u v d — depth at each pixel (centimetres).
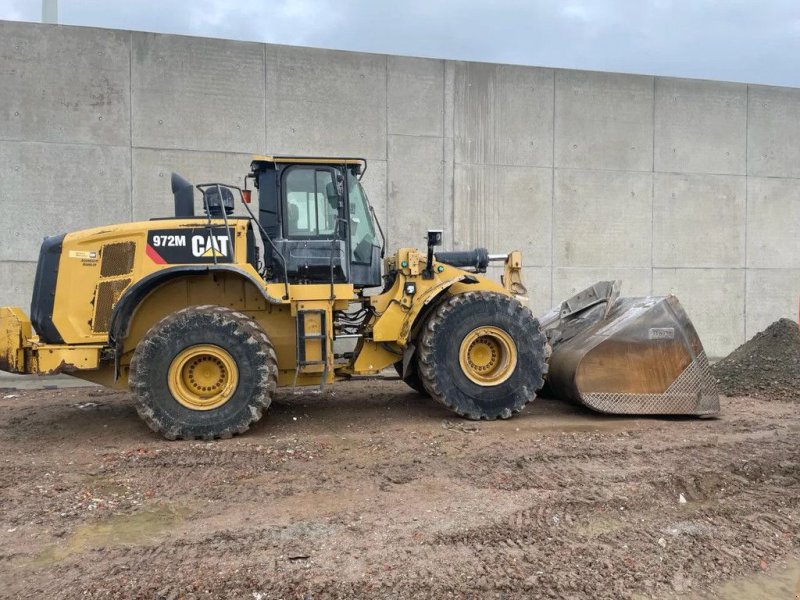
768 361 759
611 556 299
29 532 315
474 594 259
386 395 703
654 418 579
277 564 279
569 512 346
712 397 574
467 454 451
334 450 465
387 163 923
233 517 335
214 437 499
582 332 630
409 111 927
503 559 290
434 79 934
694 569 292
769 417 583
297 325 537
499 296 571
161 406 493
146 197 846
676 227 1037
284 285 533
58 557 287
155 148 847
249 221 548
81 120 824
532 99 970
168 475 407
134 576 268
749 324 1073
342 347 727
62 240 519
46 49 811
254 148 878
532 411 609
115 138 835
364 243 590
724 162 1054
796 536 331
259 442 489
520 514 338
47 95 813
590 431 524
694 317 1049
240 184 875
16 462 432
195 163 860
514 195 968
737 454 448
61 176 822
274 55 880
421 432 520
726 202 1057
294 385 552
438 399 560
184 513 342
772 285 1082
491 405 564
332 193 565
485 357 582
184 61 852
